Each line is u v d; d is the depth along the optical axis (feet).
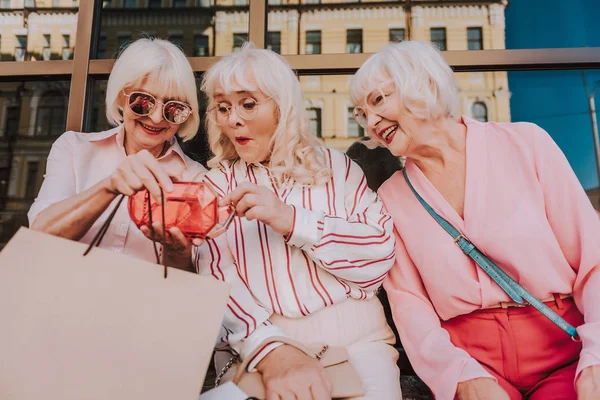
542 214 2.79
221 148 3.23
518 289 2.73
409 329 2.88
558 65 4.15
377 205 3.10
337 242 2.52
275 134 2.90
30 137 5.24
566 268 2.73
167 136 3.27
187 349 1.69
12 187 5.10
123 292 1.73
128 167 1.99
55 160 3.23
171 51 3.21
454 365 2.43
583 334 2.35
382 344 2.72
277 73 2.91
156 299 1.74
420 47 3.01
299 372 2.07
